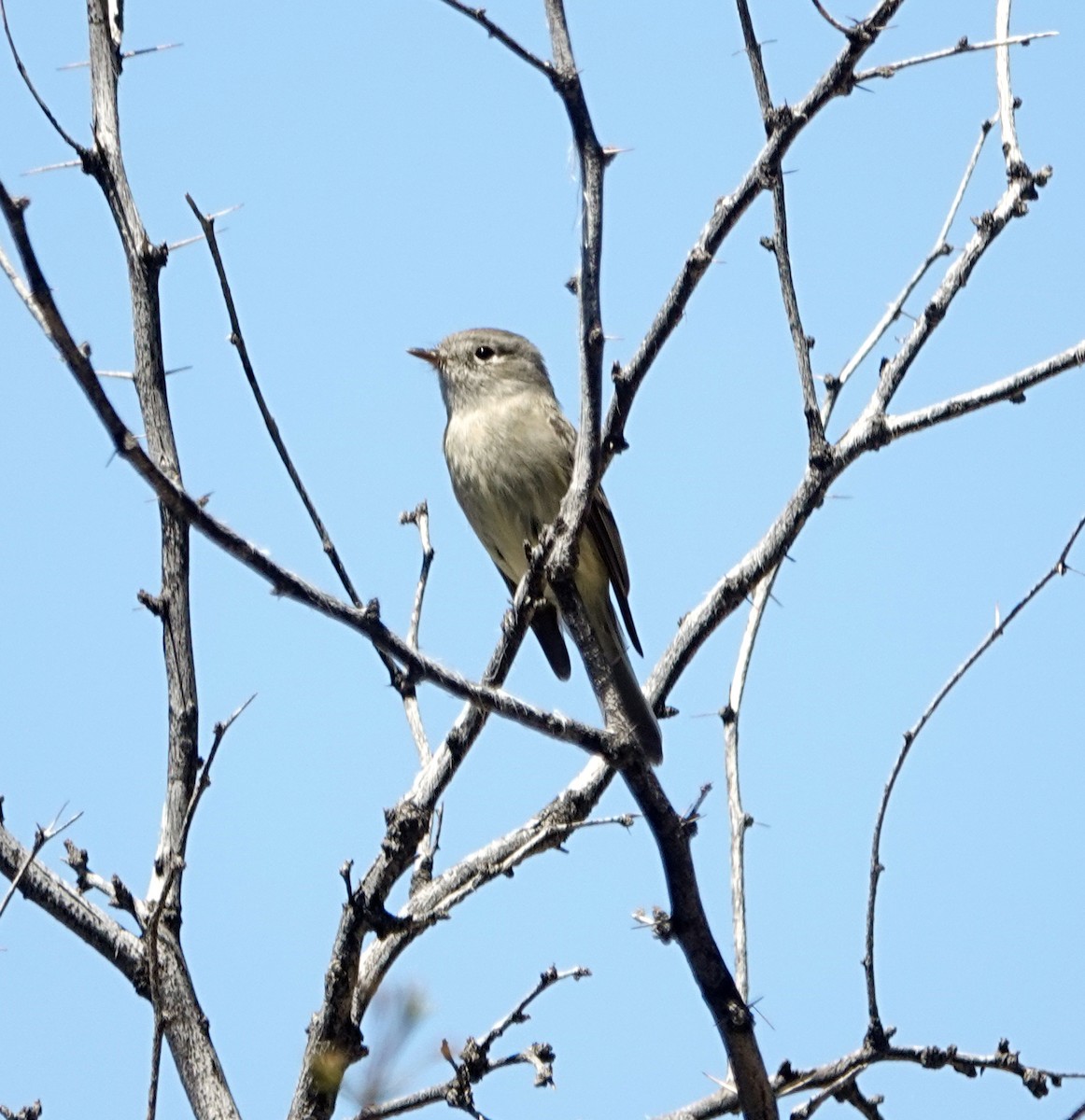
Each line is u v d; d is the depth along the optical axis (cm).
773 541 969
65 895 843
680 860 814
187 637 899
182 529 912
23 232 581
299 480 913
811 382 932
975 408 912
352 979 803
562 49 788
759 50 876
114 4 974
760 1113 812
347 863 795
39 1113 782
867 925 930
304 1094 795
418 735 947
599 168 796
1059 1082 930
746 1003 852
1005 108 986
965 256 941
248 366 912
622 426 840
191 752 885
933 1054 928
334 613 707
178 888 859
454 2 768
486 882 786
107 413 616
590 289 799
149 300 922
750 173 820
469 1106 822
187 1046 827
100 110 950
